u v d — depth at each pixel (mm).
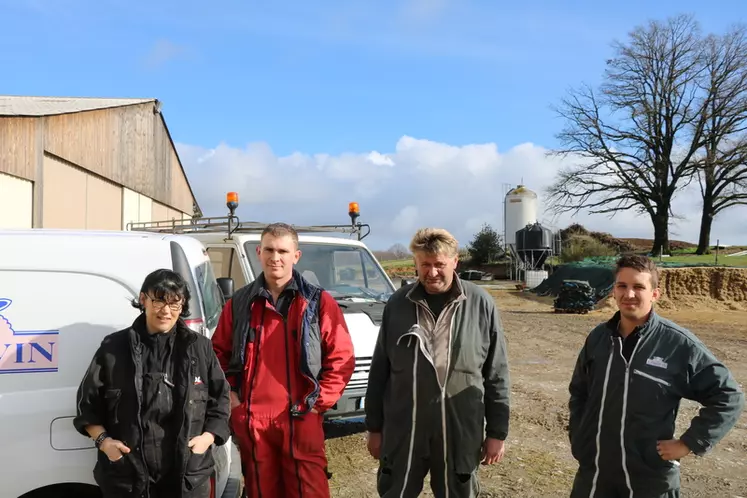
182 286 2748
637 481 2768
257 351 3137
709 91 40969
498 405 3029
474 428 2939
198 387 2803
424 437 2949
